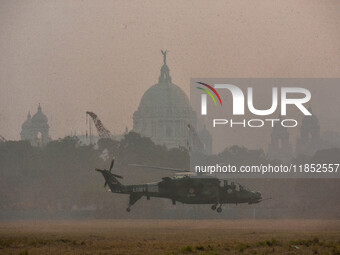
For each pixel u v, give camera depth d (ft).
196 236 429.79
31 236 425.69
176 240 384.68
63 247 331.98
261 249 313.12
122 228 586.45
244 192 543.39
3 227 625.41
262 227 618.44
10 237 408.26
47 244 351.67
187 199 532.32
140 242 361.30
